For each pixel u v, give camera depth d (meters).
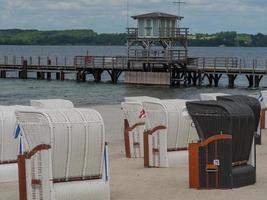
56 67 109.88
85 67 105.50
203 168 18.86
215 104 18.89
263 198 17.47
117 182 20.56
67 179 17.34
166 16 95.56
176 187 19.33
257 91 89.62
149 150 24.33
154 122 24.55
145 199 17.78
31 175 16.95
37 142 17.11
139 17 96.81
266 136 34.97
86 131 17.28
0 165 21.78
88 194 17.41
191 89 93.19
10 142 21.86
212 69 96.81
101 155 17.66
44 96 83.75
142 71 99.12
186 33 97.31
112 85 100.06
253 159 19.62
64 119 17.17
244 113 19.09
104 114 48.75
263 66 125.50
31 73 134.50
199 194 18.11
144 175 22.02
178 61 96.62
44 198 16.84
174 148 24.55
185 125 24.53
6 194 19.36
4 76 115.81
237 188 18.86
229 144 18.64
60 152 17.00
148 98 33.09
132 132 27.70
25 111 17.27
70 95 84.69
